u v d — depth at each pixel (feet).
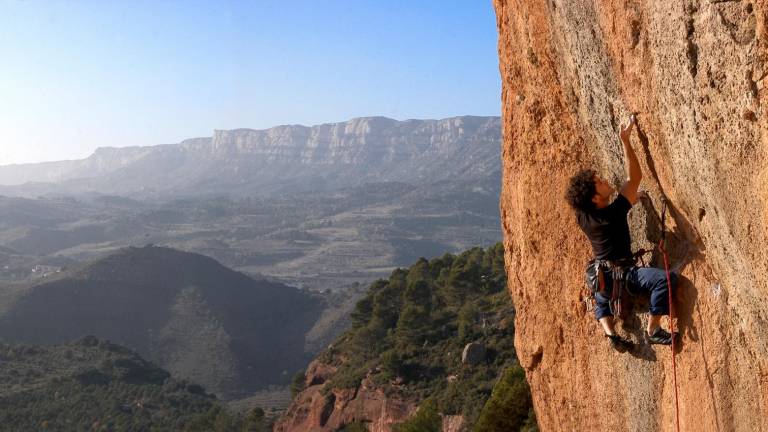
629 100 17.92
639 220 21.15
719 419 18.01
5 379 391.24
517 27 26.00
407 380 239.50
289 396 548.72
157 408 384.06
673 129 16.07
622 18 16.79
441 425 192.65
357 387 253.03
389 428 232.53
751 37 13.16
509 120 29.73
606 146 21.04
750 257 14.80
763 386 16.35
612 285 20.48
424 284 294.66
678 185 17.13
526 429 77.77
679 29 14.75
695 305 18.70
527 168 27.96
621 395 23.43
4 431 329.31
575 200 20.49
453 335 255.29
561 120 24.66
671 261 19.75
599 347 24.56
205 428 341.00
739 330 16.94
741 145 13.97
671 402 20.39
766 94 13.07
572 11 19.31
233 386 620.08
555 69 22.98
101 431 342.03
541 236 27.73
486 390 203.72
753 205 14.07
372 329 285.43
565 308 26.78
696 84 14.66
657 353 20.85
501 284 285.64
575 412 27.17
